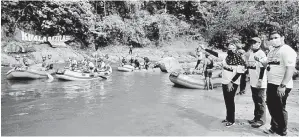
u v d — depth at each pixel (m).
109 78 15.35
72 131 5.52
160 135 5.21
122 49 37.03
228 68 5.50
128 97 9.34
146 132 5.42
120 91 10.66
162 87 11.79
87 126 5.88
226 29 23.22
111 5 40.09
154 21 39.81
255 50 5.30
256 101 5.52
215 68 16.36
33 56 26.19
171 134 5.27
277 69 4.66
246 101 8.34
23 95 9.73
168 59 19.33
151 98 9.13
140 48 38.53
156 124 5.98
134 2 39.69
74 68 15.24
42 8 31.27
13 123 6.11
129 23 39.50
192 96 9.48
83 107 7.78
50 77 14.45
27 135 5.28
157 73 18.42
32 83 12.95
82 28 34.53
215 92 10.39
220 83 11.88
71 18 33.44
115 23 36.97
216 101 8.55
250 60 5.48
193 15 44.50
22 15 30.86
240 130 5.36
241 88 9.80
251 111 6.94
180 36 43.19
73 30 34.50
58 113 7.07
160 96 9.52
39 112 7.20
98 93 10.20
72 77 13.93
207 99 8.91
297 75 13.79
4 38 28.56
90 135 5.26
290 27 17.38
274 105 4.79
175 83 11.94
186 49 38.66
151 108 7.59
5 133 5.40
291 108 7.11
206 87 11.10
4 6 29.25
